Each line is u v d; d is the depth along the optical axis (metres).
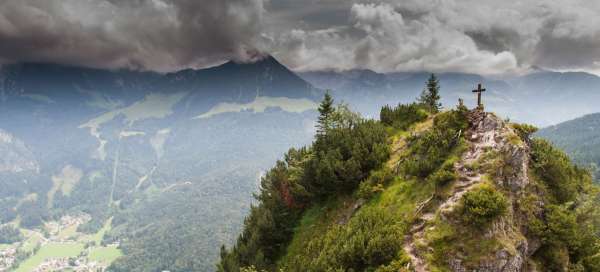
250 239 61.03
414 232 41.69
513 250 37.44
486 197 38.56
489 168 42.84
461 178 43.12
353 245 40.69
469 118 49.22
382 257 39.69
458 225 39.41
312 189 59.03
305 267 45.09
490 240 37.69
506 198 40.03
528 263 39.28
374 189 50.50
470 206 39.19
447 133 48.84
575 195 46.06
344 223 51.94
